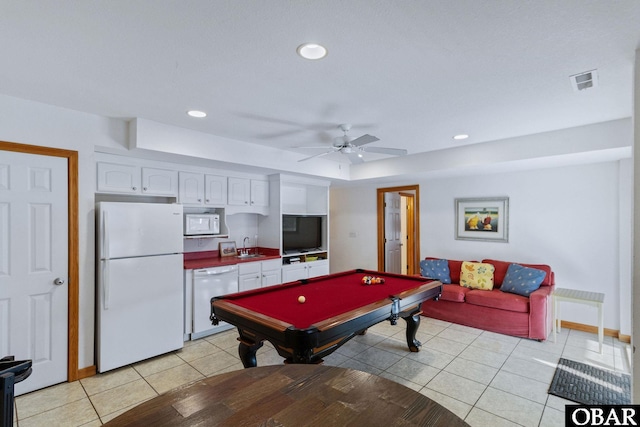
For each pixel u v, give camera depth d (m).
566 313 4.11
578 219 4.03
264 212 4.86
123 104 2.62
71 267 2.76
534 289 3.84
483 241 4.82
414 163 4.62
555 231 4.20
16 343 2.52
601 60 1.90
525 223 4.43
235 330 4.07
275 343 2.06
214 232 4.21
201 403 1.14
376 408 1.11
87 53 1.81
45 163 2.64
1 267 2.47
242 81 2.19
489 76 2.12
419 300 2.90
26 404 2.42
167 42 1.70
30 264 2.58
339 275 3.77
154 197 3.86
